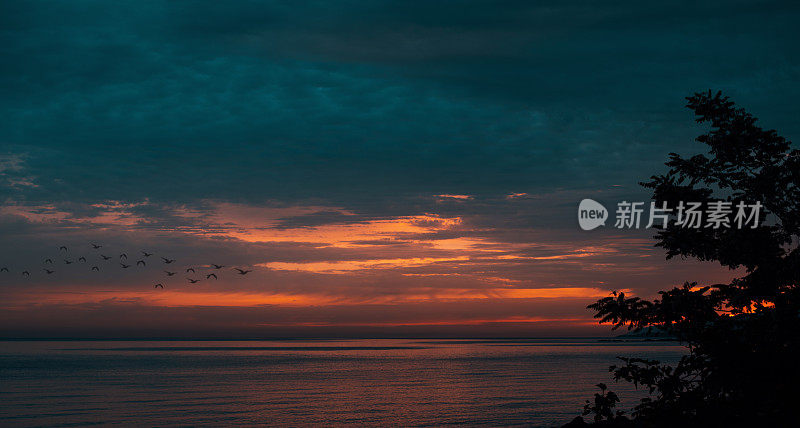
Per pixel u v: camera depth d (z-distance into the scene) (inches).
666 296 426.9
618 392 2377.0
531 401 2261.3
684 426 400.8
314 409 2096.5
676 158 477.1
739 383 389.1
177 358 6919.3
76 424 1748.3
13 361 5984.3
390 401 2335.1
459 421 1782.7
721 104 463.8
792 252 426.6
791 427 369.4
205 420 1835.6
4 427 1694.1
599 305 448.8
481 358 6752.0
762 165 459.5
